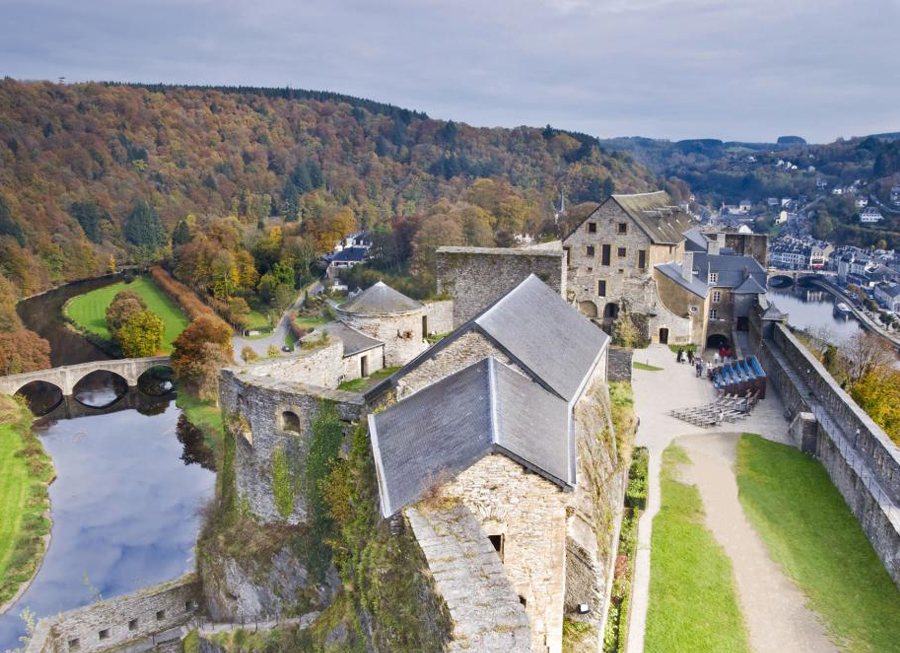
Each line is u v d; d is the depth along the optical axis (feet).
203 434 266.16
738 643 94.63
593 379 120.37
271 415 111.14
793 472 146.92
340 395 105.09
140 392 324.80
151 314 362.12
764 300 260.42
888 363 225.35
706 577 108.58
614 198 261.03
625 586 103.30
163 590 129.39
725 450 158.20
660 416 180.34
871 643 95.09
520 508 74.59
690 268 266.98
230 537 119.55
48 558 182.60
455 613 59.77
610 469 108.88
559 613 78.28
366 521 83.35
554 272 169.17
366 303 182.80
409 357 183.83
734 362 219.41
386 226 512.22
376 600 72.59
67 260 577.02
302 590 107.34
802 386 177.06
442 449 77.77
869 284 629.92
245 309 444.96
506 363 96.02
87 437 270.46
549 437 81.71
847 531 123.54
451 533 69.62
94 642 123.13
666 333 263.90
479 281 174.19
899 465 117.70
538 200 591.78
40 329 426.51
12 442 250.78
